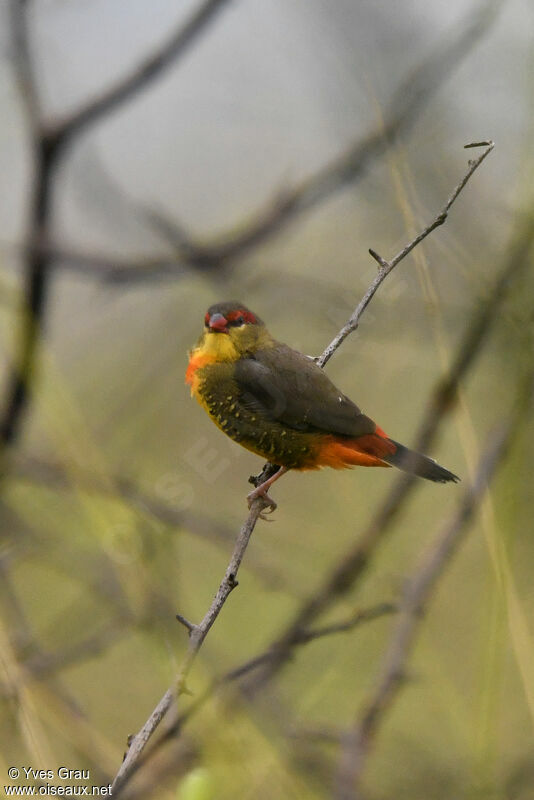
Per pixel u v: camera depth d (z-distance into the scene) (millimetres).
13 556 10789
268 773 8578
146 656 11609
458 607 11008
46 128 10375
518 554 10148
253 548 11328
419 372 12430
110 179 11773
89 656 10070
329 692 10633
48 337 12945
